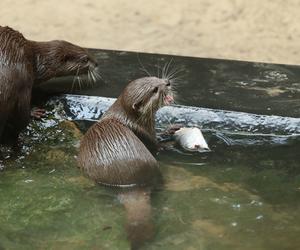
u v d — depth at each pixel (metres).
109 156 11.30
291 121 12.97
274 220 10.42
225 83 14.22
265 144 12.83
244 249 9.66
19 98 12.81
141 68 14.84
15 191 11.39
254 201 10.97
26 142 13.01
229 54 18.66
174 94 13.69
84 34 19.80
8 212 10.81
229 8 21.00
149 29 20.08
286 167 12.07
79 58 14.07
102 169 11.31
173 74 14.55
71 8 21.30
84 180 11.51
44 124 13.39
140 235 9.95
